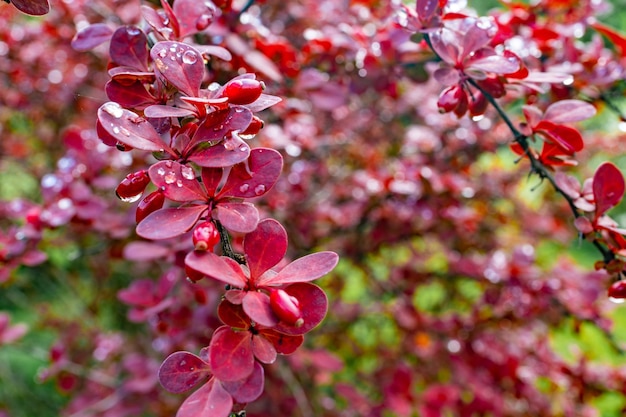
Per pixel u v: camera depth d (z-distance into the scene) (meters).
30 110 0.68
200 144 0.21
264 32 0.39
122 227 0.42
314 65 0.44
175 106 0.23
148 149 0.21
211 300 0.46
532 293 0.51
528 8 0.38
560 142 0.28
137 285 0.39
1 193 0.91
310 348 0.63
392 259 0.69
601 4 0.41
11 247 0.38
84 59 0.58
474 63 0.27
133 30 0.25
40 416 0.88
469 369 0.54
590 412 0.51
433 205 0.53
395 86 0.42
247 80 0.21
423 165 0.54
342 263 0.67
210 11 0.26
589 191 0.29
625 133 0.62
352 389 0.57
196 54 0.22
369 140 0.62
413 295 0.65
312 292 0.21
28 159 0.75
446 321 0.58
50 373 0.56
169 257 0.35
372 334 0.74
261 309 0.20
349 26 0.43
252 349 0.21
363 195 0.55
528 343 0.57
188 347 0.47
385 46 0.38
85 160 0.42
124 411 0.55
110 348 0.67
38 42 0.58
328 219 0.56
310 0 0.53
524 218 0.68
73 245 0.58
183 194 0.21
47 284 0.92
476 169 0.67
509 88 0.32
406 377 0.55
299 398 0.56
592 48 0.38
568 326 0.65
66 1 0.45
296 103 0.42
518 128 0.29
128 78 0.23
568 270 0.53
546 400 0.52
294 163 0.53
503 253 0.60
